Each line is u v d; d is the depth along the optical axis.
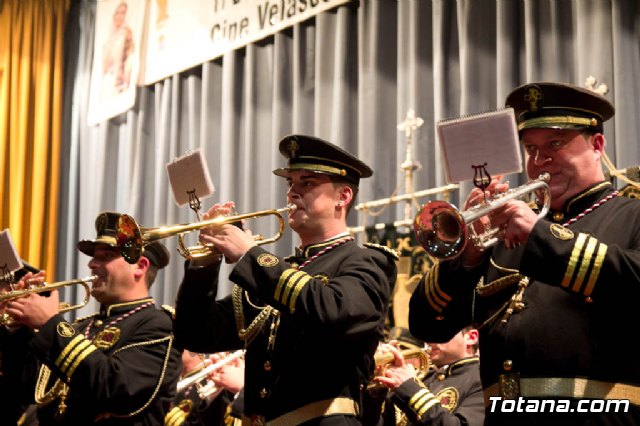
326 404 2.52
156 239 2.67
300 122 5.96
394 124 5.52
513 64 4.96
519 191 2.18
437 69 5.23
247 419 2.62
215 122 6.68
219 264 2.84
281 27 6.21
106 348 3.42
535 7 4.89
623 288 2.05
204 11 6.84
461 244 2.09
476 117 2.21
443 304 2.43
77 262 7.39
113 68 7.36
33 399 3.89
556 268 2.07
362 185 5.39
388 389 3.45
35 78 7.73
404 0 5.50
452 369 3.66
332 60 5.89
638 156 4.36
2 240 3.79
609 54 4.54
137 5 7.32
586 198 2.32
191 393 4.54
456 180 2.25
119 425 3.32
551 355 2.12
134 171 7.07
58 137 7.61
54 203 7.51
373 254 2.71
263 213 2.78
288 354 2.57
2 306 3.63
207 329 2.82
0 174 7.55
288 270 2.52
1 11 7.90
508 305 2.24
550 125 2.31
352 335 2.49
